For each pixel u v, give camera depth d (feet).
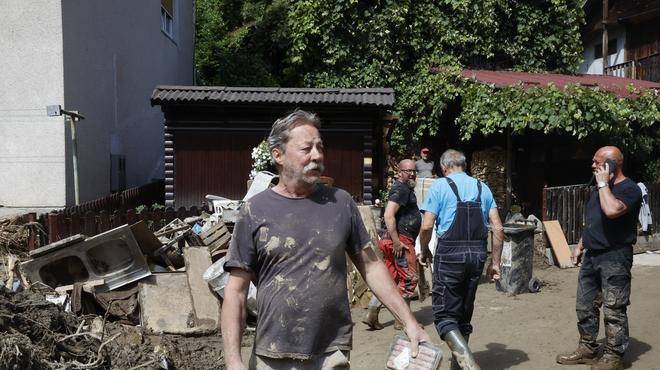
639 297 25.84
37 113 36.32
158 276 23.77
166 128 38.88
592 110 40.83
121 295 23.52
